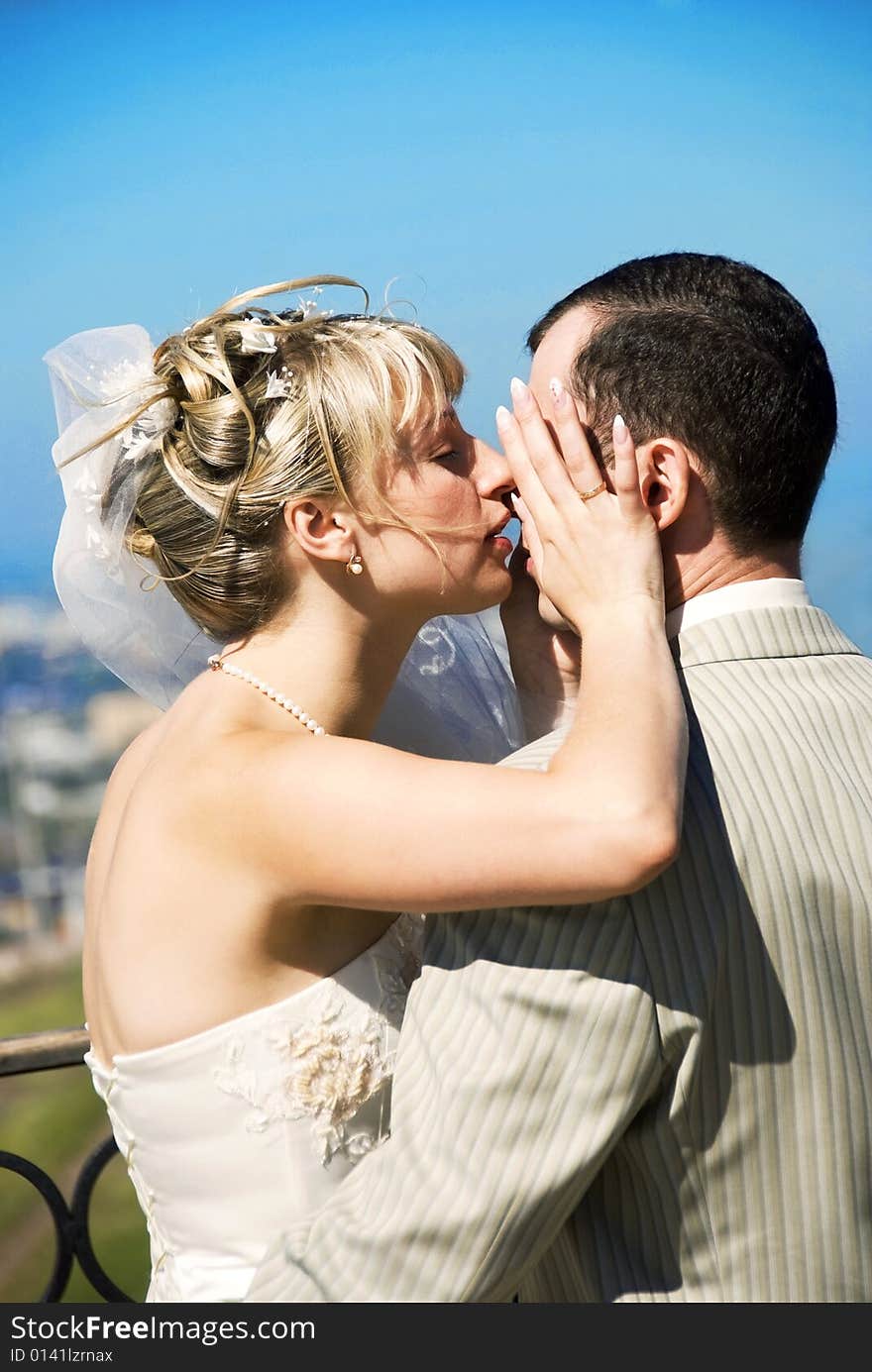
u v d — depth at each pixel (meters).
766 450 1.44
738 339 1.44
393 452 1.69
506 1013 1.31
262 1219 1.67
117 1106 1.77
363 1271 1.36
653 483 1.47
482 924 1.37
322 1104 1.67
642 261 1.57
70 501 2.03
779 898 1.31
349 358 1.70
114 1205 17.81
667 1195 1.31
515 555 2.02
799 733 1.38
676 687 1.37
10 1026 24.83
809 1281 1.30
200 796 1.61
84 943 1.93
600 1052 1.26
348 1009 1.70
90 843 1.96
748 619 1.45
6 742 24.95
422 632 2.19
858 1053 1.33
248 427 1.72
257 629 1.79
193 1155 1.68
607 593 1.43
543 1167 1.27
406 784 1.42
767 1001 1.30
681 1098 1.28
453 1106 1.32
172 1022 1.67
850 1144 1.31
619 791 1.27
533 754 1.46
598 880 1.26
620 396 1.47
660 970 1.28
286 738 1.59
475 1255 1.29
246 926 1.62
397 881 1.39
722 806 1.33
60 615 2.12
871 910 1.34
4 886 26.33
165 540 1.81
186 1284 1.70
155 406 1.81
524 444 1.54
